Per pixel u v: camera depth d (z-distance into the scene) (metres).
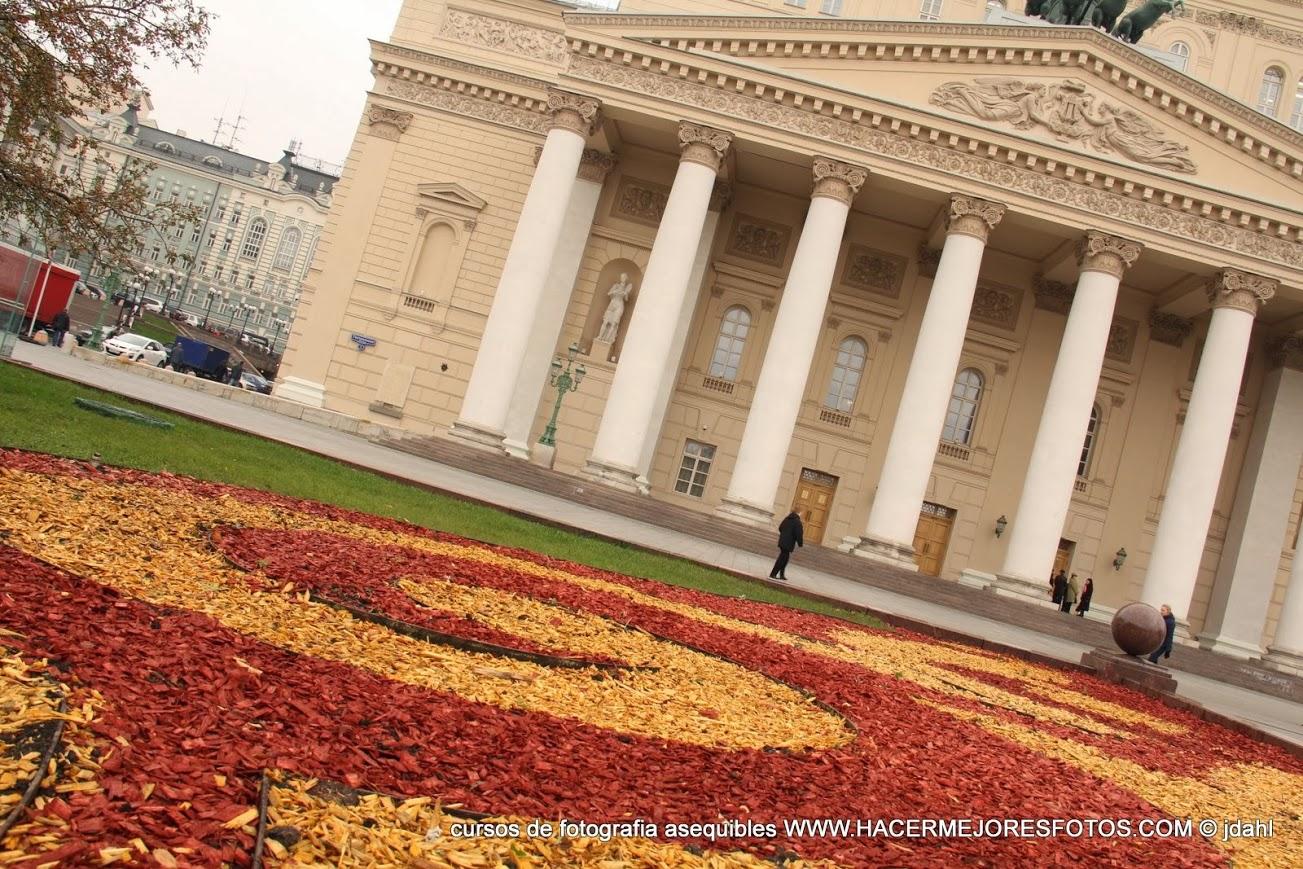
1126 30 40.56
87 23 19.53
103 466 13.34
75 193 21.44
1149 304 43.97
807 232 37.09
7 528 8.38
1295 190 36.84
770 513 35.47
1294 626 38.97
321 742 5.14
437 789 4.90
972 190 36.91
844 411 44.00
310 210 135.75
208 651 6.17
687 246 37.12
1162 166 37.12
